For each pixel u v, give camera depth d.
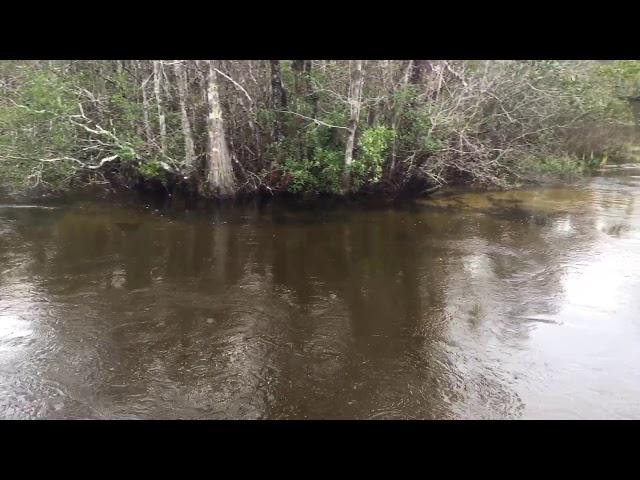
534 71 17.66
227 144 17.36
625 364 9.20
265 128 17.42
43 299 11.09
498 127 19.02
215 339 9.89
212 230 15.10
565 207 16.95
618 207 16.89
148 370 8.99
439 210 16.80
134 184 18.09
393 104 16.67
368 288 11.84
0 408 8.07
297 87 16.98
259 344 9.76
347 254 13.59
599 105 19.03
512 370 9.06
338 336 10.01
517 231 15.01
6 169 15.80
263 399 8.38
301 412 8.14
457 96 16.72
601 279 12.12
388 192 17.73
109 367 9.05
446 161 17.38
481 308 11.00
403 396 8.47
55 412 8.04
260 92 17.41
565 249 13.71
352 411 8.17
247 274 12.46
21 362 9.08
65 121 15.55
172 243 14.16
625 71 20.84
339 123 16.20
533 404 8.31
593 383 8.75
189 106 17.17
